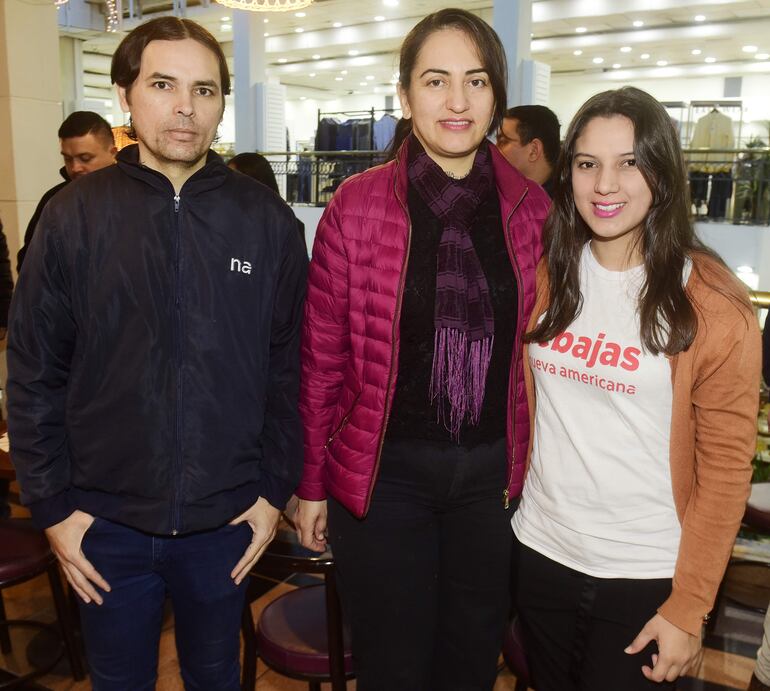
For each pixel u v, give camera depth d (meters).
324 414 1.56
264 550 1.60
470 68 1.40
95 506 1.43
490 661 1.62
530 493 1.41
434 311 1.43
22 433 1.40
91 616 1.47
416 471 1.48
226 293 1.44
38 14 5.00
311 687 1.82
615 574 1.28
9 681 2.26
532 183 1.56
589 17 12.78
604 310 1.27
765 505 2.24
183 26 1.38
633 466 1.25
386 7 13.21
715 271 1.21
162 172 1.43
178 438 1.41
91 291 1.38
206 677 1.55
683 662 1.24
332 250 1.47
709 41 13.92
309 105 22.88
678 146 1.21
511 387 1.47
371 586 1.53
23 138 5.00
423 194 1.47
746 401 1.18
